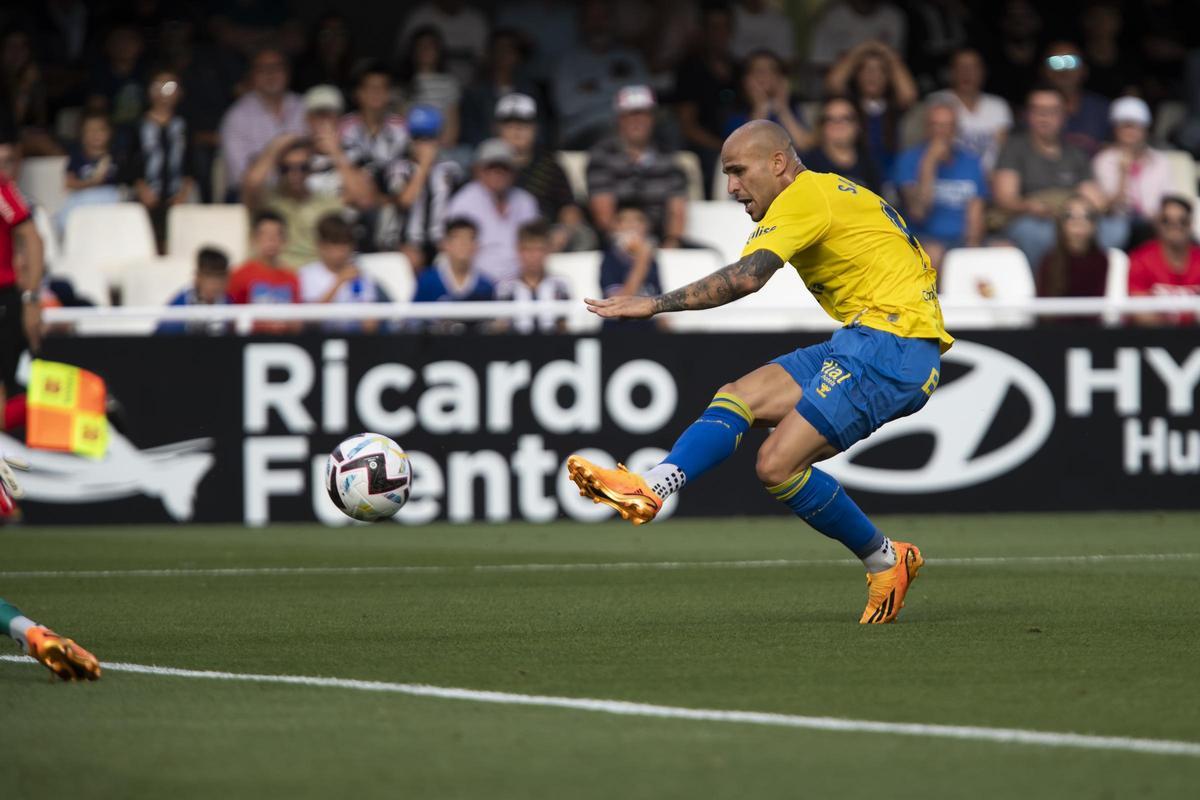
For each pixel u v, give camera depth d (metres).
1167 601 25.27
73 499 40.09
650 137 49.44
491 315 40.44
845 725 15.31
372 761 13.93
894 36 58.00
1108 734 14.90
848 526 22.20
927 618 23.22
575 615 23.89
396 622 23.22
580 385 40.66
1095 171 52.59
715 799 12.62
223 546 35.44
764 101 51.69
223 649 20.61
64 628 22.78
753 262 21.14
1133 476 41.94
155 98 51.09
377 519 23.45
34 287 39.03
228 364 40.25
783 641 20.88
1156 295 46.53
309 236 47.97
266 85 51.78
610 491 20.38
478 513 40.62
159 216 49.94
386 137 49.91
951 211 49.94
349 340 40.34
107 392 40.06
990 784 13.05
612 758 13.99
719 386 40.78
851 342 21.88
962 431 41.69
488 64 55.56
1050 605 24.78
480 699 16.78
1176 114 59.59
